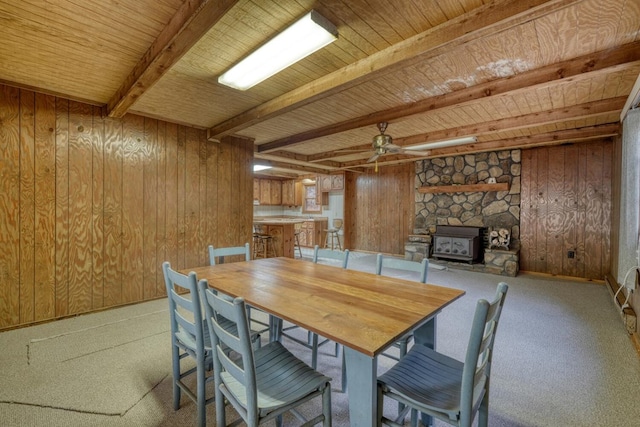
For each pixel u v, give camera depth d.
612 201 4.81
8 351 2.54
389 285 2.01
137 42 2.17
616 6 1.72
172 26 1.91
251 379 1.18
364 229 8.50
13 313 2.96
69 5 1.78
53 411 1.82
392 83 2.80
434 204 6.80
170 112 3.66
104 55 2.36
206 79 2.75
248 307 2.56
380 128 3.82
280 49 2.10
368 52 2.26
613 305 3.81
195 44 2.15
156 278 3.91
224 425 1.50
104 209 3.47
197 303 1.62
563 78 2.39
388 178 7.98
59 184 3.18
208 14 1.68
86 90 3.04
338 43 2.13
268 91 3.02
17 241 2.96
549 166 5.48
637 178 2.73
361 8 1.77
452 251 6.12
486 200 6.11
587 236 5.16
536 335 2.94
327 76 2.63
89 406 1.87
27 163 3.00
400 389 1.35
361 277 2.23
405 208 7.67
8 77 2.75
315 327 1.33
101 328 3.02
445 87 2.89
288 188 10.35
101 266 3.47
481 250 6.13
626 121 2.99
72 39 2.13
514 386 2.12
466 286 4.72
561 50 2.22
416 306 1.60
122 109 3.14
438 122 4.07
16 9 1.80
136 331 2.96
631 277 2.83
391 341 1.22
